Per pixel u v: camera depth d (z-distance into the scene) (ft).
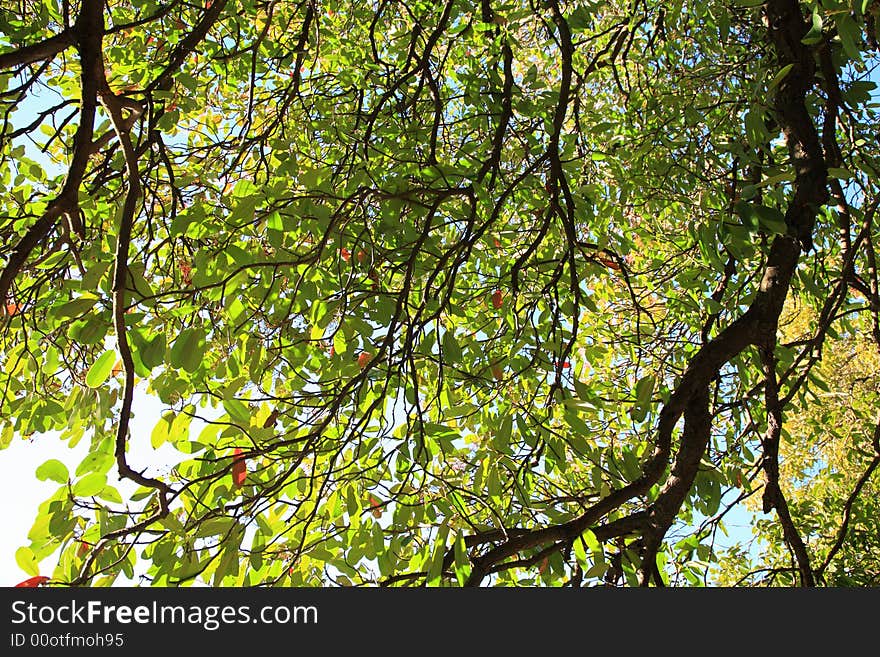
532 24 17.47
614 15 18.95
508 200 15.66
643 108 16.42
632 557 11.46
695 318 16.52
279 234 9.56
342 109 15.11
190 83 11.56
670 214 16.85
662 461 10.97
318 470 11.44
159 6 13.60
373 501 11.26
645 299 18.63
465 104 15.14
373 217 12.34
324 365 12.46
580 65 18.35
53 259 10.61
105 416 9.87
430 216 11.09
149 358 8.61
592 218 14.20
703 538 12.91
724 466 13.80
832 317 13.43
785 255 11.00
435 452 11.17
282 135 13.19
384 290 11.94
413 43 14.52
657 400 13.44
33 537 8.23
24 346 12.52
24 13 12.35
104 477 8.36
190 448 9.41
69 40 7.34
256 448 9.54
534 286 14.80
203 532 9.00
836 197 13.60
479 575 9.95
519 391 12.44
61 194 7.31
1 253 11.63
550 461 12.25
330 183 12.11
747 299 13.80
